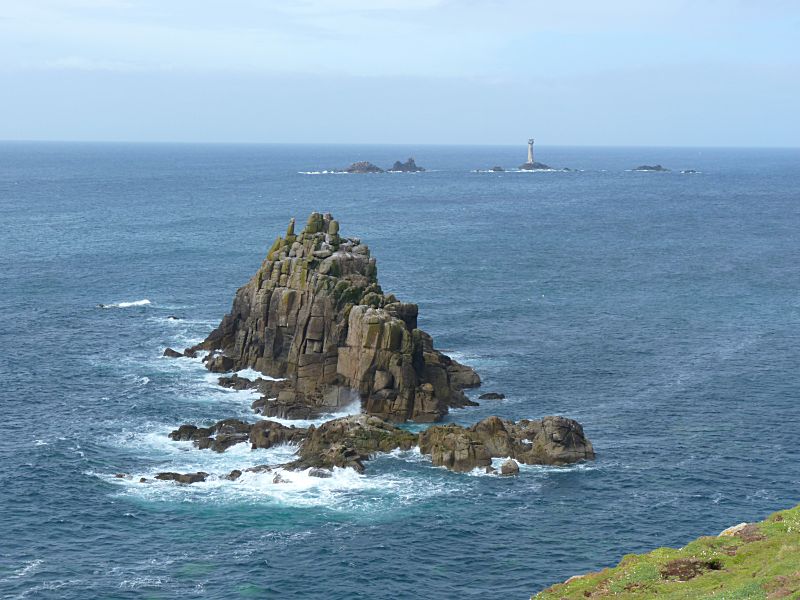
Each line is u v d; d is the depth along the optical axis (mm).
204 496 88062
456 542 79750
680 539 80312
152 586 71688
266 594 70875
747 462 97812
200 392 119438
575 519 84250
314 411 111125
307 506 86312
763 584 51844
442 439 97875
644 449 101438
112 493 88500
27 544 78188
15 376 125375
